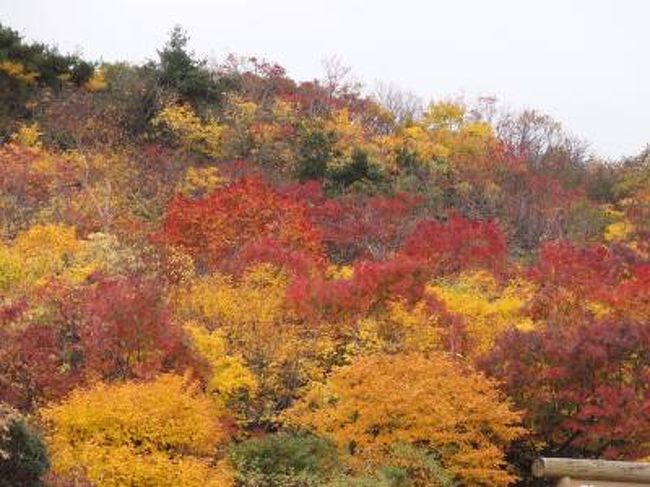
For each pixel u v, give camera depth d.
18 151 41.81
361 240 40.03
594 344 24.97
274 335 26.47
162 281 28.02
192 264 31.19
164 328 23.25
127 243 32.59
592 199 57.56
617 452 24.72
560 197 52.50
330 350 26.83
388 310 28.09
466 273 34.44
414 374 23.58
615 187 59.22
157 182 42.22
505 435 23.12
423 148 54.25
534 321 30.22
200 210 34.09
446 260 35.47
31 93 53.78
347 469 22.20
